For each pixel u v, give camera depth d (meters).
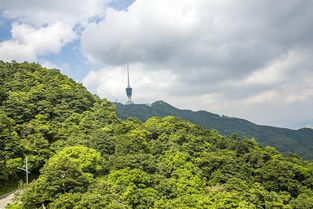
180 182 54.59
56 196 40.50
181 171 58.25
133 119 91.06
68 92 86.44
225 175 60.00
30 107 71.00
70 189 42.19
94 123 77.69
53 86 91.06
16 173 55.34
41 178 44.03
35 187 41.56
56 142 63.41
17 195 45.44
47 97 79.25
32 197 40.28
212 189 54.53
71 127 70.94
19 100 71.12
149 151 65.25
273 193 58.91
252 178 63.97
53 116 74.81
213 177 60.44
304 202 57.12
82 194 40.44
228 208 46.72
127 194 43.91
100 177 51.41
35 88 84.00
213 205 47.56
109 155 61.34
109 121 81.75
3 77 86.44
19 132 63.50
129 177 48.09
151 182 51.09
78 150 54.03
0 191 50.97
